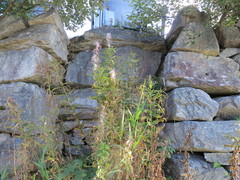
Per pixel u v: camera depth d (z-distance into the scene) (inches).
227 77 101.2
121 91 83.1
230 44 109.5
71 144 104.8
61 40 113.3
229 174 84.7
